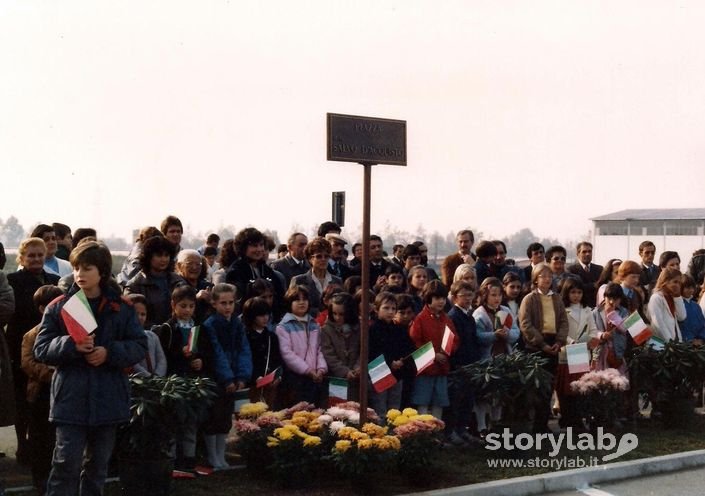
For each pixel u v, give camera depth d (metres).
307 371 8.98
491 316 10.12
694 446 9.78
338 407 8.45
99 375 6.38
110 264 6.52
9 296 7.79
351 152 7.79
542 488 8.28
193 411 7.22
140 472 7.12
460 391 9.41
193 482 7.87
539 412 9.80
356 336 9.27
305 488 7.77
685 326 11.60
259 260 10.13
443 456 9.03
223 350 8.35
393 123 8.02
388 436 7.71
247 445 7.94
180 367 8.10
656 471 9.08
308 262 11.42
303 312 9.17
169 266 8.95
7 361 7.69
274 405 9.05
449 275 12.35
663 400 10.66
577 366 9.95
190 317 8.32
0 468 8.36
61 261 9.90
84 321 6.21
